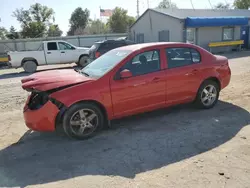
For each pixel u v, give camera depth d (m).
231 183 2.89
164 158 3.55
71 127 4.20
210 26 21.44
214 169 3.20
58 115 4.11
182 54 5.18
